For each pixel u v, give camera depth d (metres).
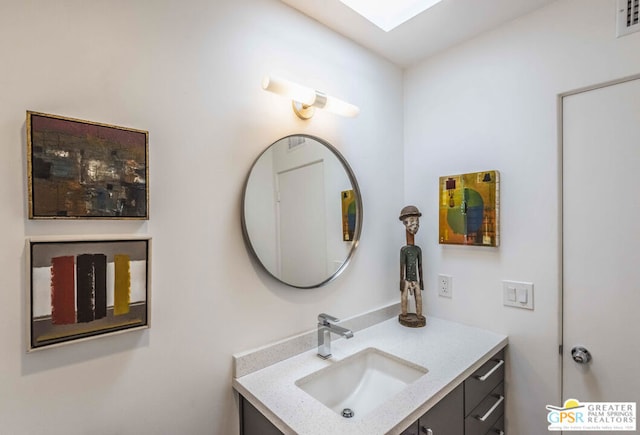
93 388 0.85
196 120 1.04
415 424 0.95
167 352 0.97
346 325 1.51
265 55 1.22
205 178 1.06
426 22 1.44
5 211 0.73
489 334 1.50
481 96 1.55
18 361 0.75
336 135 1.49
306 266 1.34
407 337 1.47
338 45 1.50
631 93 1.18
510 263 1.47
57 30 0.80
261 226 1.19
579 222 1.30
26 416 0.76
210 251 1.07
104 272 0.85
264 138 1.21
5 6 0.74
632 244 1.18
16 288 0.75
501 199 1.49
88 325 0.83
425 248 1.78
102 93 0.86
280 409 0.95
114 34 0.88
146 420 0.93
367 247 1.63
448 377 1.11
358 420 0.90
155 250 0.95
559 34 1.32
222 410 1.09
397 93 1.83
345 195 1.51
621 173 1.20
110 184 0.86
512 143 1.46
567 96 1.32
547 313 1.36
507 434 1.48
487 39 1.53
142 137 0.92
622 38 1.18
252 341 1.18
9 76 0.74
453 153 1.66
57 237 0.79
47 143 0.77
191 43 1.03
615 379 1.21
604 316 1.24
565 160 1.33
